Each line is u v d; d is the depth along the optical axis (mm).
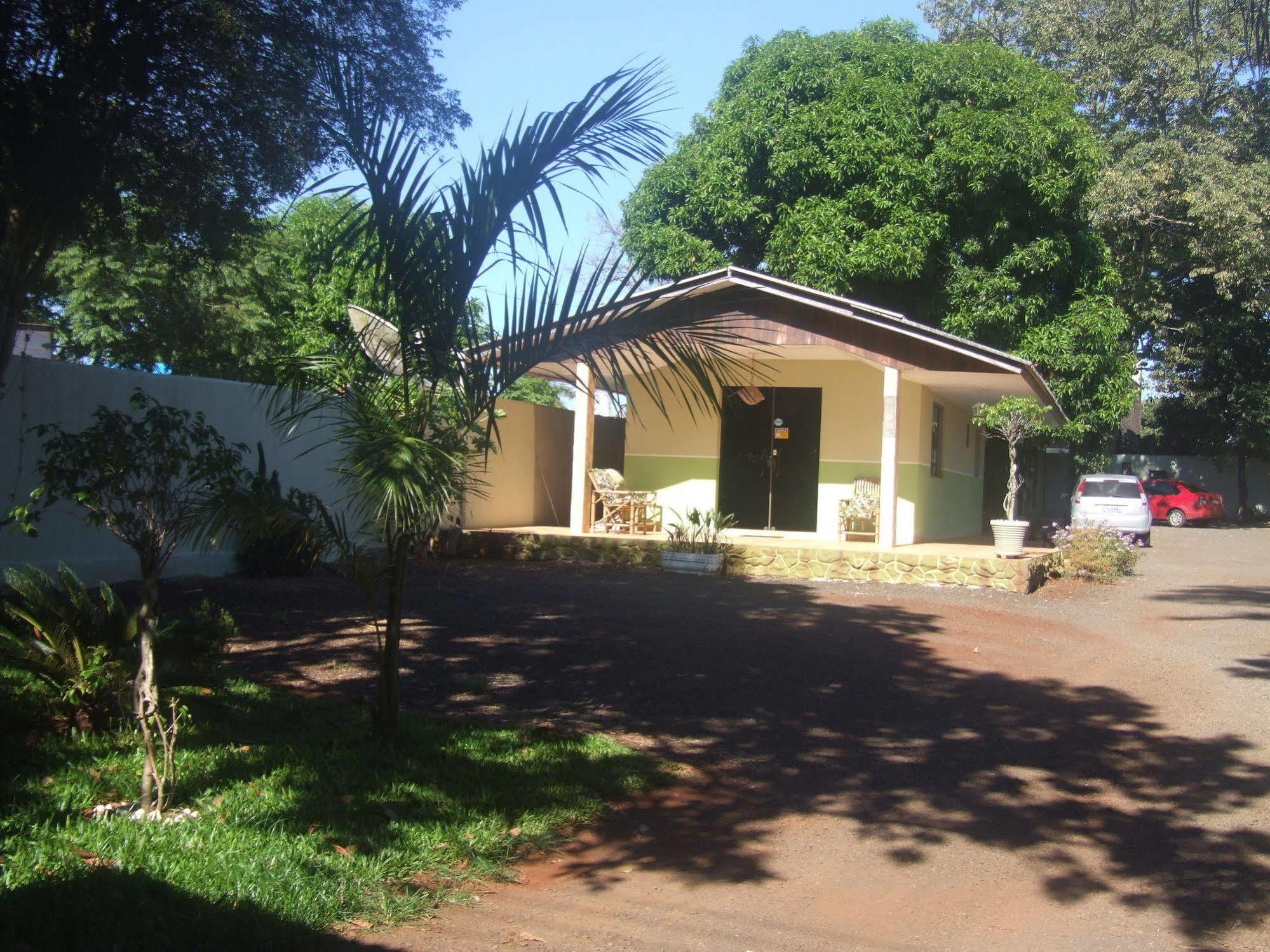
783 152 20312
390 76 9883
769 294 12984
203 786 5207
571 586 12523
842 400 16609
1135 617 12125
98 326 16922
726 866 4938
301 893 4141
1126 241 28484
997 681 8680
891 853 5160
